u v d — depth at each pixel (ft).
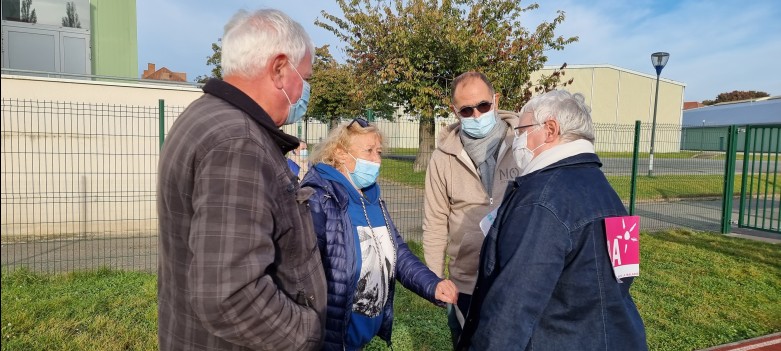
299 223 4.88
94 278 16.80
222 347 4.58
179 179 4.35
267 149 4.51
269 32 4.76
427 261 9.34
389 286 8.04
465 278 8.98
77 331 12.39
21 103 23.76
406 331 13.00
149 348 11.62
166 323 4.82
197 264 4.01
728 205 27.66
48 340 11.70
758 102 139.23
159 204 4.67
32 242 23.68
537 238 5.34
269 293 4.25
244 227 4.11
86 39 34.27
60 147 24.49
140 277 17.03
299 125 26.37
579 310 5.45
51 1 33.17
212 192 4.11
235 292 3.99
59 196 24.50
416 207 25.67
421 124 25.50
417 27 36.40
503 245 5.61
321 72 65.51
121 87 25.20
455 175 9.08
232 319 4.05
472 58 32.78
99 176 25.03
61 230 24.61
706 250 22.93
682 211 34.81
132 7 36.88
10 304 13.88
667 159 50.72
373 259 7.65
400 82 36.50
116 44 36.40
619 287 5.55
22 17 32.37
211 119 4.39
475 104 8.55
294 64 4.99
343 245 7.05
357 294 7.47
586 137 6.06
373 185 8.34
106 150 25.12
